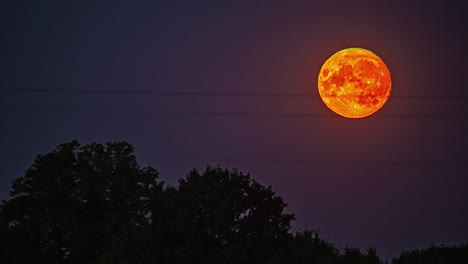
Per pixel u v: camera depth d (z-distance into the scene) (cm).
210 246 19212
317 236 19088
